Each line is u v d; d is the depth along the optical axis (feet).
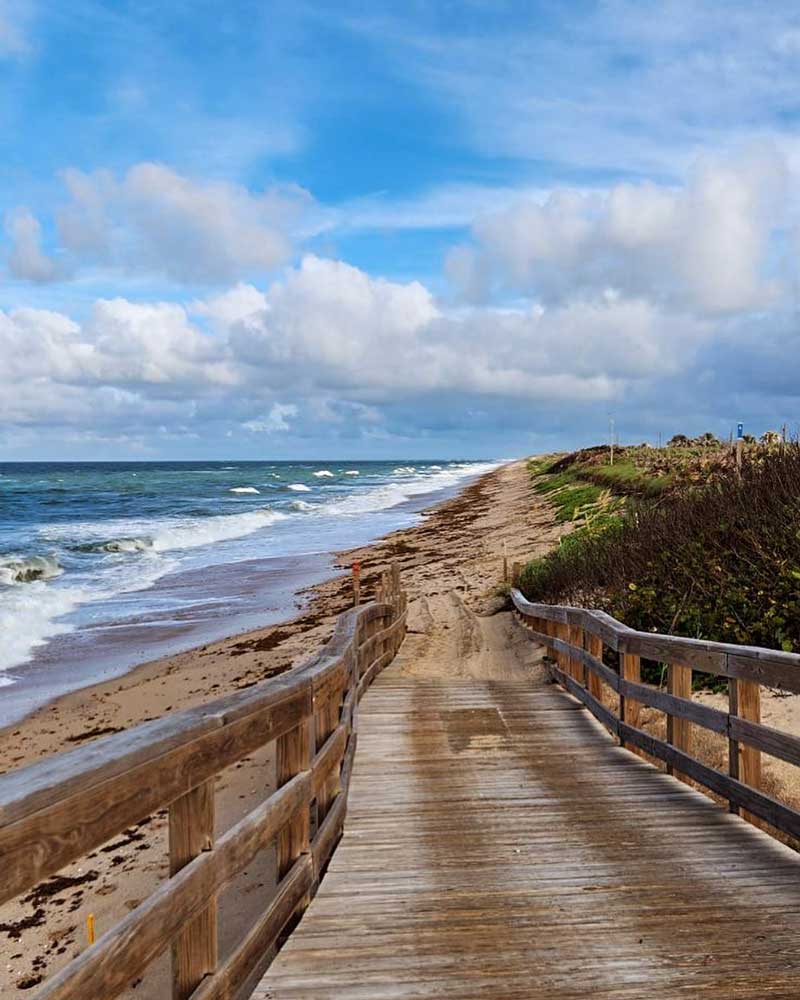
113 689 34.91
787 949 10.09
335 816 14.02
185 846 7.53
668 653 17.30
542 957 10.02
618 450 127.24
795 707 19.80
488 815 15.76
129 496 192.65
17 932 15.71
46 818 5.23
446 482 261.44
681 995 9.09
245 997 9.02
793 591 24.00
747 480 31.22
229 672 36.27
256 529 110.01
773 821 13.26
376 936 10.66
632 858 13.28
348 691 18.39
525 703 26.37
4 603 54.75
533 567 50.37
